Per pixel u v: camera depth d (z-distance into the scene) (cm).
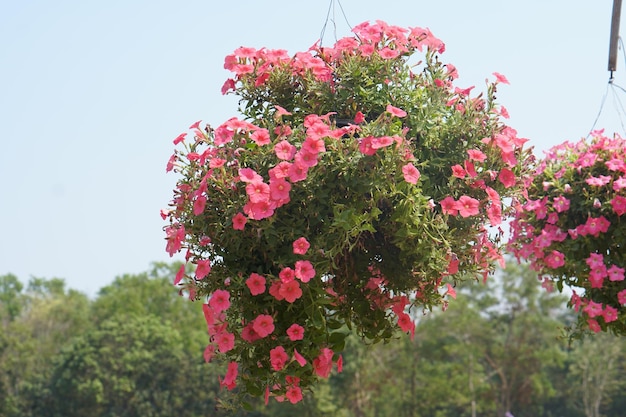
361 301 477
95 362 4284
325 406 3534
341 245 427
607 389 4306
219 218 426
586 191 531
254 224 413
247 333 429
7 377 4528
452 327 3906
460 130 463
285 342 428
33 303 5806
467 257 471
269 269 427
